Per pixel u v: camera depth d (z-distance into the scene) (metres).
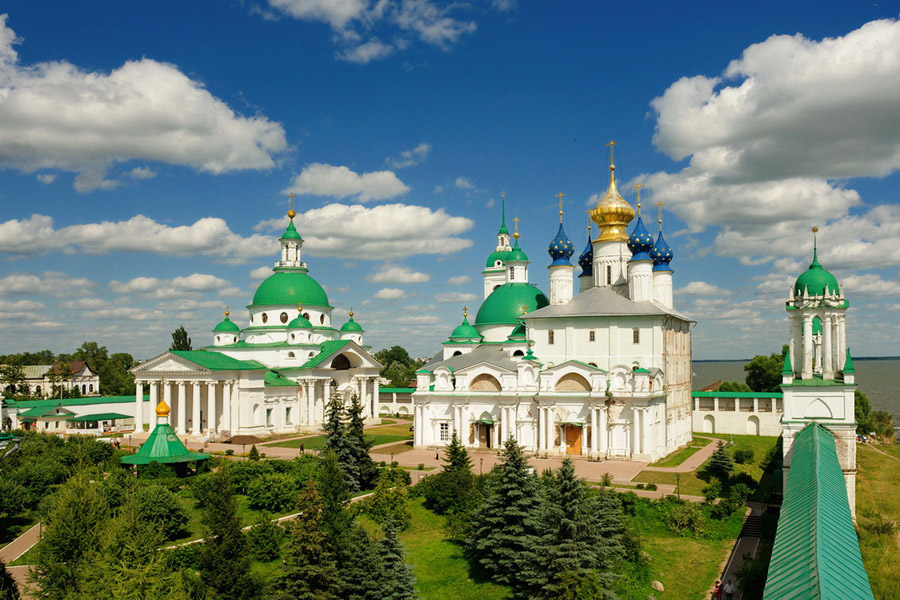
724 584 53.88
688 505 69.94
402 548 49.62
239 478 76.56
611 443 99.19
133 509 50.31
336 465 73.31
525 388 104.19
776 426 129.38
